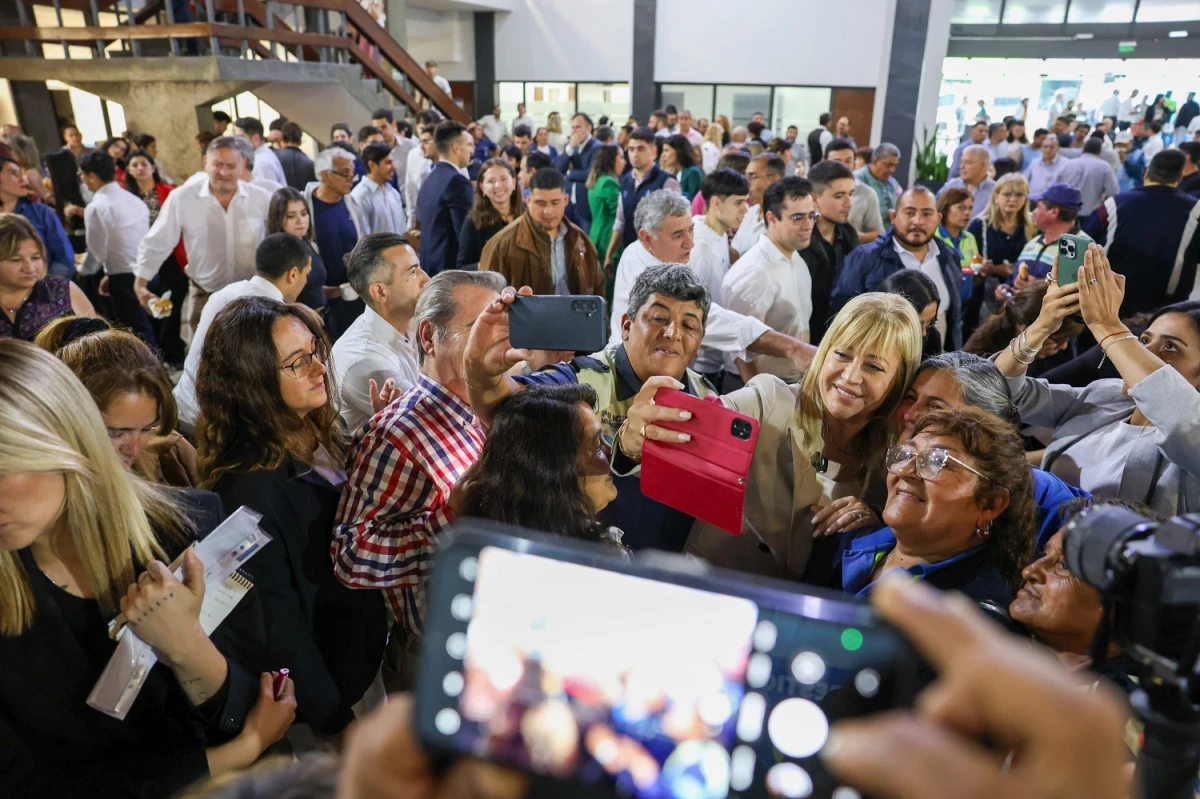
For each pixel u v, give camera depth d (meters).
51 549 1.11
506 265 3.38
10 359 1.01
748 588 0.45
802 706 0.43
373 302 2.29
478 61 13.33
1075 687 0.30
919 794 0.29
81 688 1.12
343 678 1.58
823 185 3.44
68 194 5.69
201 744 1.20
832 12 10.80
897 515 1.24
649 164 5.24
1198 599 0.49
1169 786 0.52
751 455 1.36
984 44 12.59
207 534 1.30
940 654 0.32
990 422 1.24
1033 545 1.24
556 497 1.16
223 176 3.84
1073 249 1.82
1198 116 11.06
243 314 1.46
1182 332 1.67
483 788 0.44
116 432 1.33
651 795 0.43
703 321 1.78
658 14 11.81
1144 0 11.60
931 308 2.41
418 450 1.50
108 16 9.32
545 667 0.45
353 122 8.85
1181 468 1.56
